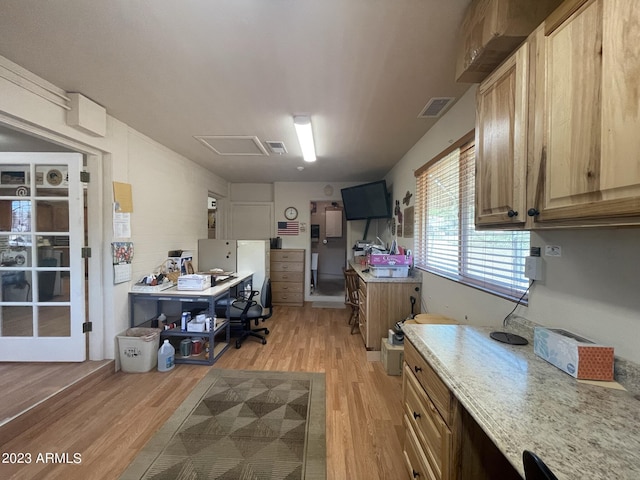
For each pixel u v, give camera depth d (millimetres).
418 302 3279
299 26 1500
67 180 2635
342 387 2527
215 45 1664
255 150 3729
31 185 2621
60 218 2656
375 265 3379
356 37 1582
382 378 2693
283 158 4109
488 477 1062
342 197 5242
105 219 2760
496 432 757
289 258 5609
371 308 3293
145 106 2480
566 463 651
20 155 2596
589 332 1150
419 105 2412
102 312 2744
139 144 3127
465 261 2295
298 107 2461
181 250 4016
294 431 1949
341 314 5012
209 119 2740
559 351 1102
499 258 1836
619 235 1043
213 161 4289
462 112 2256
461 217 2336
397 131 3016
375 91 2180
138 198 3125
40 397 2104
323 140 3299
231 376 2717
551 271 1349
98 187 2709
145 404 2242
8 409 1960
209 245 4582
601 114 800
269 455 1733
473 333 1513
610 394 936
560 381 1013
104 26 1517
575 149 885
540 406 865
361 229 5816
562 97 936
